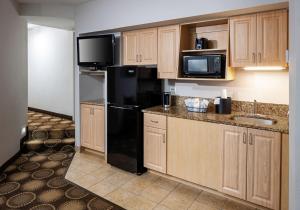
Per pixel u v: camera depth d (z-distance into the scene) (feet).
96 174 10.69
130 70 10.43
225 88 10.28
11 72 12.08
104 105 12.10
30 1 12.55
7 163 11.46
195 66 9.65
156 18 9.95
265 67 8.48
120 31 12.13
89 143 13.10
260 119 9.02
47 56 20.83
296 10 4.39
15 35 12.53
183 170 9.46
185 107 11.12
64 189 9.30
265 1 7.47
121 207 8.11
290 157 4.88
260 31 8.22
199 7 8.80
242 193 8.06
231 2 8.09
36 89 22.59
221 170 8.48
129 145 10.71
